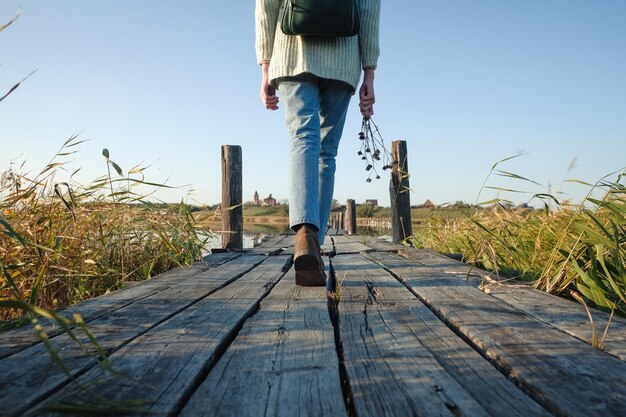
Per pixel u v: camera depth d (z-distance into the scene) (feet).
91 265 9.49
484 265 10.12
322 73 7.69
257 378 3.56
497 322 5.06
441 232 17.72
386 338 4.61
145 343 4.43
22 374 3.56
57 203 9.06
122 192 10.28
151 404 3.05
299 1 7.41
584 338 4.47
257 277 8.88
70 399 3.10
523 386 3.43
